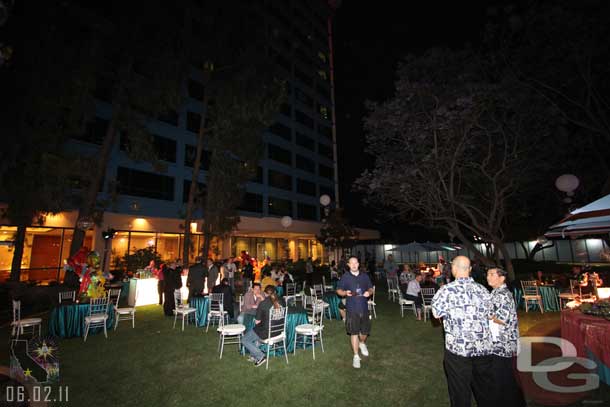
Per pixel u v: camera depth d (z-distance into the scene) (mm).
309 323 7094
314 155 42344
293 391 4574
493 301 3516
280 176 36562
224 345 6871
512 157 11875
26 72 11922
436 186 12047
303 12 46656
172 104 14664
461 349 3305
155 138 23578
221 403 4262
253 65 16812
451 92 11086
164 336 7629
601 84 11117
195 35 16078
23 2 11789
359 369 5371
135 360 5922
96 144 19562
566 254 25797
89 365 5684
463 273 3516
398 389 4598
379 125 12141
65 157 12242
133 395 4520
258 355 5578
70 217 17531
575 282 10602
